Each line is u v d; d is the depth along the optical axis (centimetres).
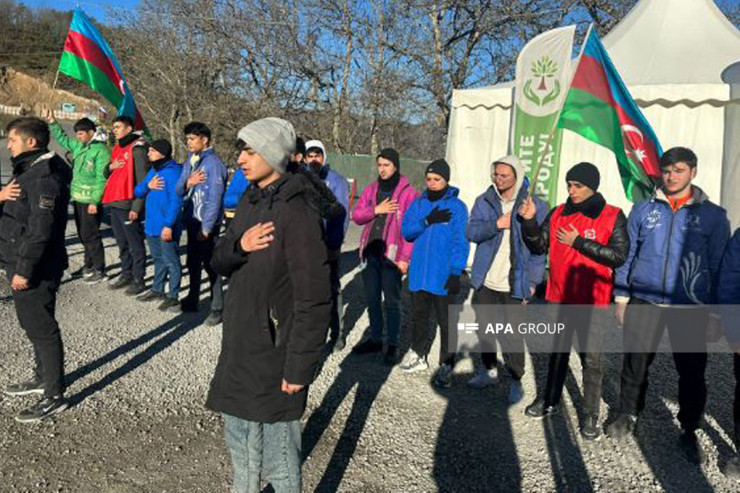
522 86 392
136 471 280
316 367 201
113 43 2267
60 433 312
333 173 434
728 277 286
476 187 714
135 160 597
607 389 412
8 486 262
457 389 400
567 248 334
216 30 2034
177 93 2230
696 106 570
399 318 441
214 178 480
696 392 308
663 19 691
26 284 303
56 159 317
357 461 299
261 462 219
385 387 397
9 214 316
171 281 546
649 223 316
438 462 301
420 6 1603
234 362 204
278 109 2081
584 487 283
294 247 195
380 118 2012
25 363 401
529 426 347
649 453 318
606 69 395
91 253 644
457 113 722
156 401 357
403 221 414
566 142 644
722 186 554
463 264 393
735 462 294
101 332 480
